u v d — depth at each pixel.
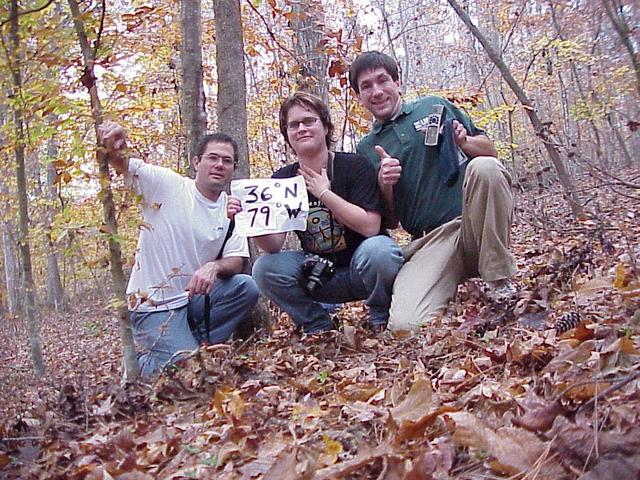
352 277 4.44
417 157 4.41
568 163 11.68
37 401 3.19
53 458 2.50
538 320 3.32
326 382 3.17
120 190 3.32
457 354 3.05
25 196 4.52
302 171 4.39
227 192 5.21
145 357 4.05
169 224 4.22
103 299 11.48
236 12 5.42
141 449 2.52
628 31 2.61
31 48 3.56
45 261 19.38
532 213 6.89
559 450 1.44
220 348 3.96
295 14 6.48
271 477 1.78
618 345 2.01
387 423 1.92
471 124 4.48
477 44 23.39
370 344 3.88
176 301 4.26
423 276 4.18
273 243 4.50
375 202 4.34
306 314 4.63
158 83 10.09
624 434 1.40
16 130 3.81
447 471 1.61
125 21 3.26
